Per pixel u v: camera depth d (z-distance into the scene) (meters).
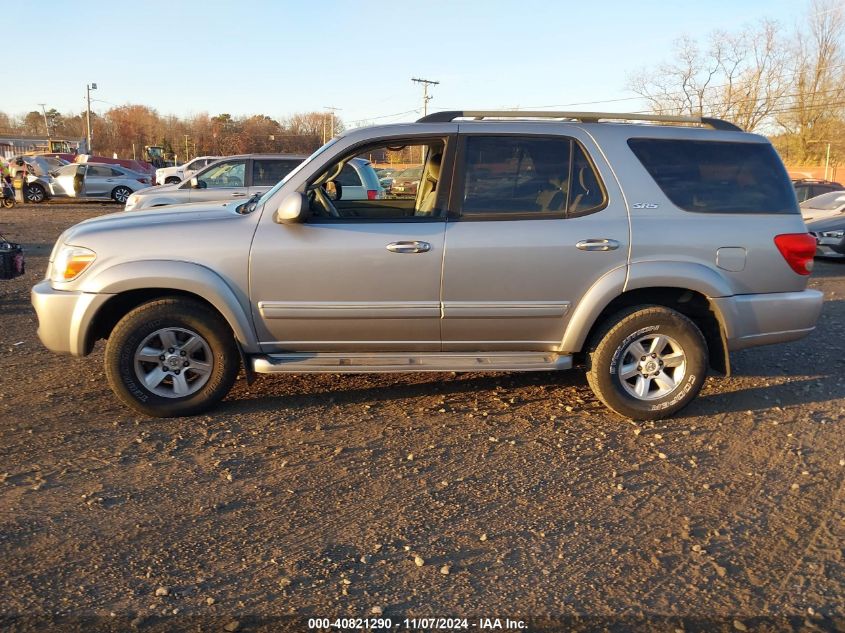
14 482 3.86
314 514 3.58
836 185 18.84
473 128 4.71
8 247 7.77
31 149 70.50
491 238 4.59
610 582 3.04
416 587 2.98
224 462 4.15
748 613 2.83
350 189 9.46
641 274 4.63
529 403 5.20
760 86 47.66
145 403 4.71
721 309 4.73
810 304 4.90
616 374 4.79
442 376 5.78
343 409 5.02
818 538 3.40
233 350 4.76
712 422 4.88
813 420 4.91
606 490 3.87
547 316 4.70
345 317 4.64
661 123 5.26
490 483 3.94
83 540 3.30
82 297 4.54
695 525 3.51
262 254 4.55
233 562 3.15
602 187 4.70
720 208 4.78
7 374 5.70
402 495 3.79
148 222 4.67
